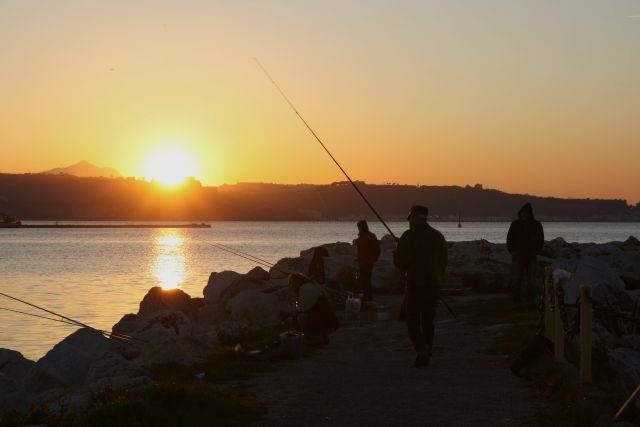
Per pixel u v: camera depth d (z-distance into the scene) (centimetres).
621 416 779
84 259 7731
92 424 794
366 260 2136
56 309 3194
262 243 12300
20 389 1124
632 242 3256
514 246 1850
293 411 877
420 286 1151
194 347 1302
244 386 1027
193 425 805
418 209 1181
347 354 1301
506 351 1255
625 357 1182
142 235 17075
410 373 1095
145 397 875
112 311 3116
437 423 811
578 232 18662
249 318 1836
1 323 2739
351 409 880
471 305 1989
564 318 1052
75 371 1331
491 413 849
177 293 2231
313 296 1401
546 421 805
